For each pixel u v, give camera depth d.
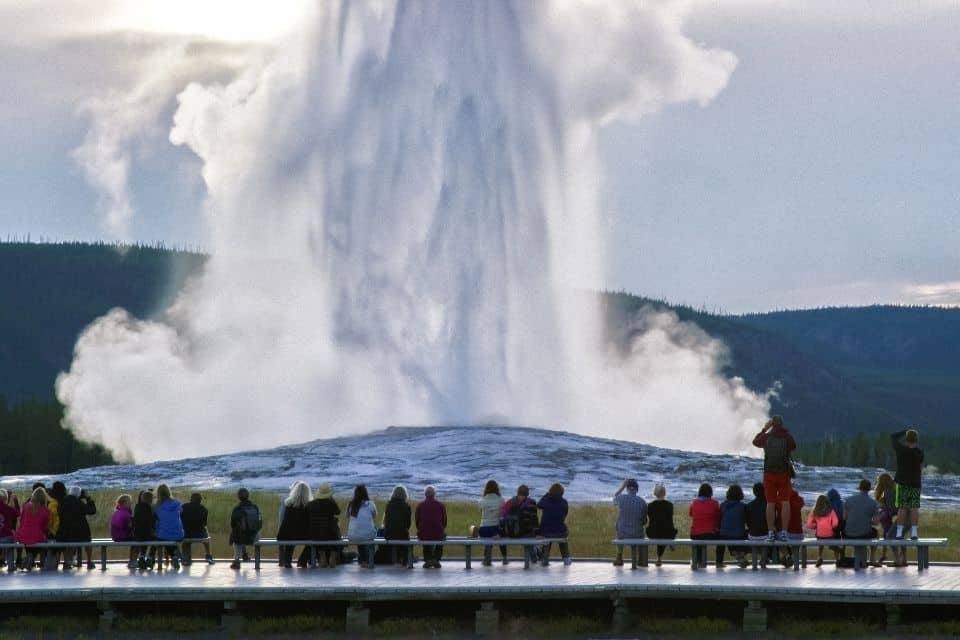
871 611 32.75
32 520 36.72
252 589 32.34
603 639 31.83
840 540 35.41
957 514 62.97
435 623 33.03
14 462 168.88
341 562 38.56
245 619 33.34
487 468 72.44
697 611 33.69
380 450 78.56
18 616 33.72
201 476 75.44
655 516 37.53
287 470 75.00
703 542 35.97
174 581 34.12
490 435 80.56
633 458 77.00
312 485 69.12
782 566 37.34
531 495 65.38
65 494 38.16
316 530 37.06
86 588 32.47
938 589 31.06
